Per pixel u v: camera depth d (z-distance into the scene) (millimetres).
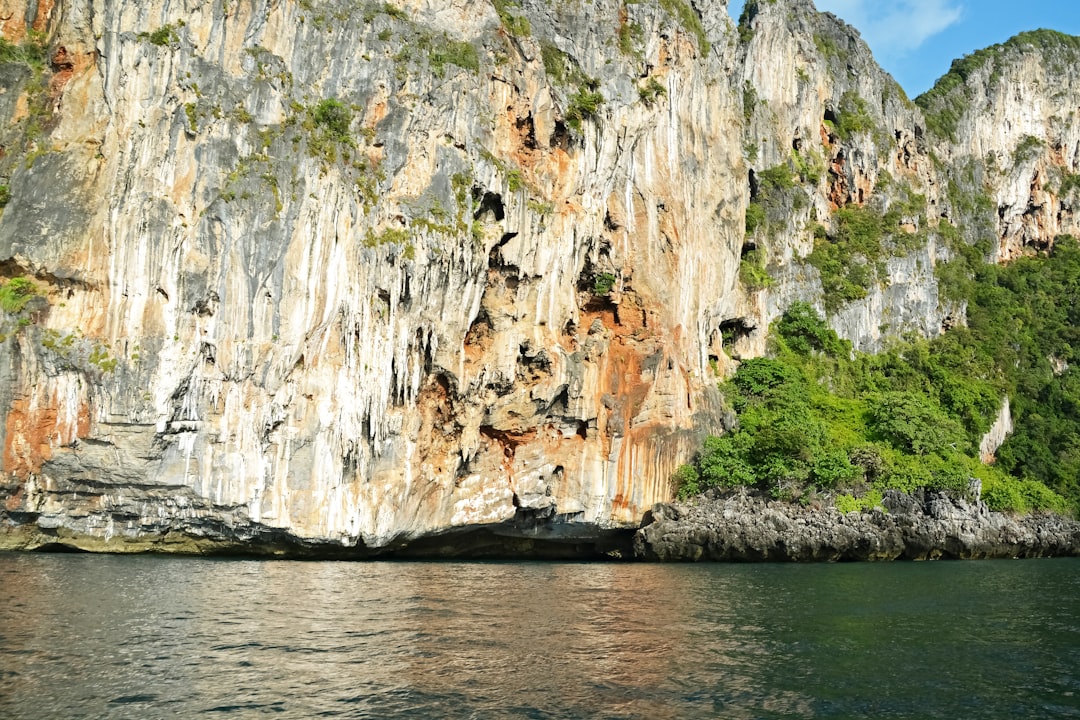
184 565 38000
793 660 24266
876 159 88250
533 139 52344
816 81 85625
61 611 26172
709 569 47344
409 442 46094
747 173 70750
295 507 42531
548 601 32344
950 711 20156
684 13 62375
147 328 40781
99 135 42406
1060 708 20625
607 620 28750
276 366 42281
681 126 60031
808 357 74250
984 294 93188
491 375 49594
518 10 53625
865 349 80312
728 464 56500
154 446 40375
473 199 48500
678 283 58312
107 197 41469
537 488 51719
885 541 55406
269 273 42375
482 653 23188
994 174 102562
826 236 83062
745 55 79688
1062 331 93188
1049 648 27125
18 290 40781
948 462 64688
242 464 41656
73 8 43656
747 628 28609
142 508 41188
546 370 51469
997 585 42719
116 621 25141
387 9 48375
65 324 40688
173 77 42531
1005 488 68312
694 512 53906
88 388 40156
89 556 39719
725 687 21141
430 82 47938
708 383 61312
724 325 67500
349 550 45188
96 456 40219
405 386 45906
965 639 28156
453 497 49125
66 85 43375
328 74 46250
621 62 56156
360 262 44344
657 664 23031
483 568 43938
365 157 45906
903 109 93562
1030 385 86500
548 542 56094
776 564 51500
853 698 20781
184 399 41000
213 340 41500
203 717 17578
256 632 24516
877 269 83000
